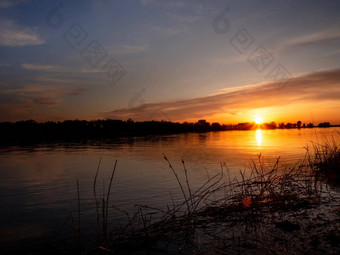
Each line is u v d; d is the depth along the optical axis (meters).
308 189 6.98
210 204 6.11
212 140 34.12
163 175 10.18
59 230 5.01
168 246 4.27
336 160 8.64
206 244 4.27
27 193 7.86
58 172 11.36
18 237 4.71
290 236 4.36
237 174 9.95
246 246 4.11
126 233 4.68
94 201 6.89
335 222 4.82
